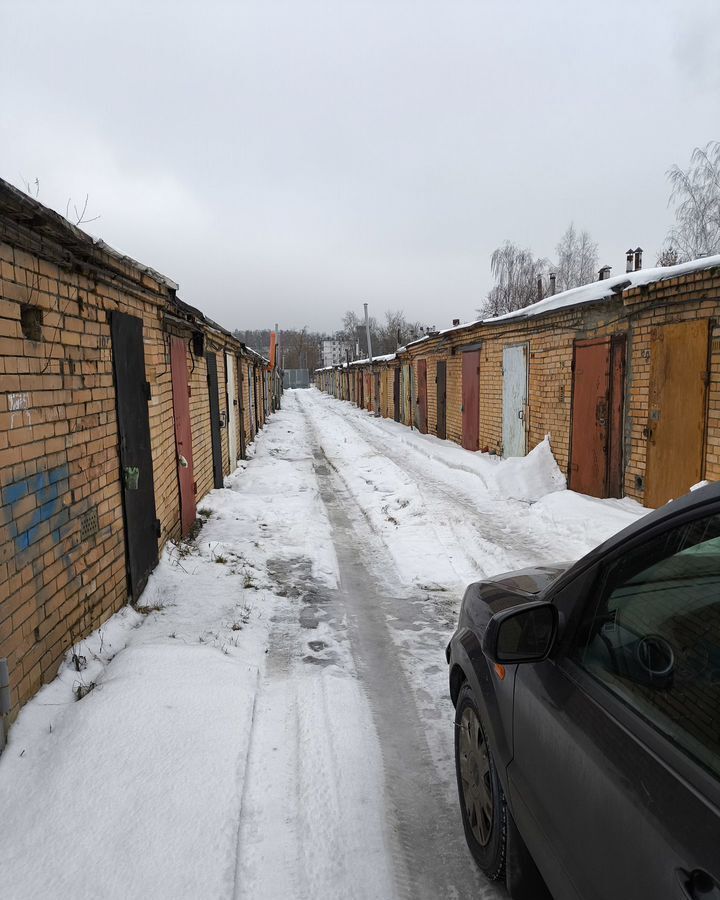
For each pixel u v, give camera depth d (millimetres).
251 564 5992
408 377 23609
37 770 2584
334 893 2213
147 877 2121
